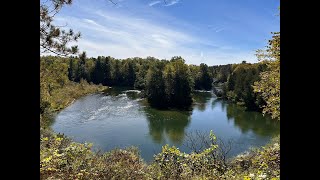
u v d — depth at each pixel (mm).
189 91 42500
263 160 6254
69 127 22859
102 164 6168
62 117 26812
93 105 35594
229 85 49906
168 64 50156
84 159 6102
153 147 17781
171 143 18672
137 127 23938
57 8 5461
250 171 6078
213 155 7168
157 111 33938
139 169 6508
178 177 5848
